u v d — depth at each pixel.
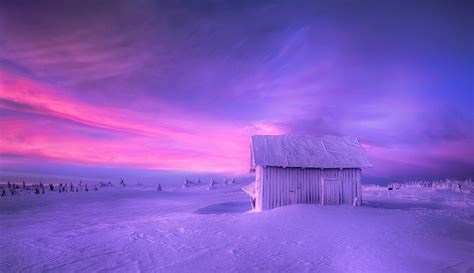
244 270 11.91
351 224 20.11
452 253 14.62
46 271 12.02
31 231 21.42
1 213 40.56
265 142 29.62
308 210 23.83
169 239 17.17
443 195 55.59
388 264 12.62
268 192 26.62
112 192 82.75
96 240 17.52
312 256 13.76
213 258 13.51
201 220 23.02
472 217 26.38
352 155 28.80
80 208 47.03
